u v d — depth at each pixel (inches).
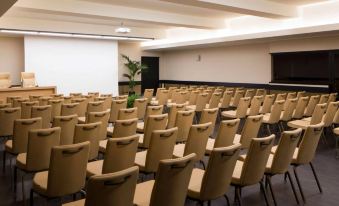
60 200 157.6
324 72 467.2
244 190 171.3
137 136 138.7
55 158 114.9
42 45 523.5
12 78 540.1
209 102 373.7
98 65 582.9
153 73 711.7
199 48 635.5
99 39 578.2
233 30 489.7
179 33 591.2
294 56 500.7
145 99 311.4
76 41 556.1
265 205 153.5
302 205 153.9
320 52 450.6
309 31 388.8
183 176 100.3
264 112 322.0
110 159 132.8
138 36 570.6
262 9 348.8
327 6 376.8
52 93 440.1
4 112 216.5
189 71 668.1
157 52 713.6
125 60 660.1
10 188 174.1
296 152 163.5
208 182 111.0
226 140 173.0
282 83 497.0
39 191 121.0
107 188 86.4
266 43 524.7
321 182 184.4
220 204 154.0
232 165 116.5
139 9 396.8
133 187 92.3
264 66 531.5
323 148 261.9
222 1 305.4
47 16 443.8
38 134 144.7
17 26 455.8
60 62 541.6
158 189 96.0
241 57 565.9
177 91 398.9
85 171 124.5
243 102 303.3
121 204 90.7
